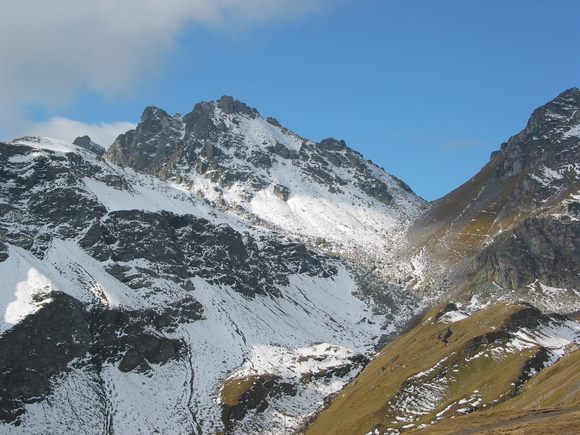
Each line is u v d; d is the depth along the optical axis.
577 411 141.88
